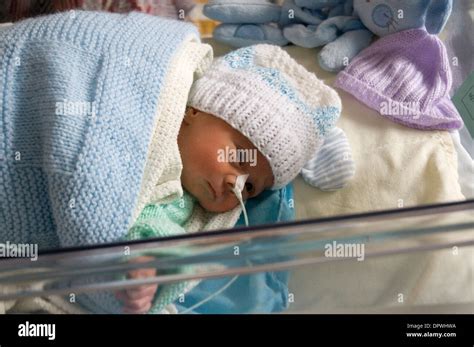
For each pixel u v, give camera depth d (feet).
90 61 2.81
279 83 3.31
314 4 4.04
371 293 2.53
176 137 3.01
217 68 3.37
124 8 3.87
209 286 2.38
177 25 3.25
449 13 3.75
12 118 2.68
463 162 3.65
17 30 2.84
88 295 2.19
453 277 2.54
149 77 2.88
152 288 2.20
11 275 2.09
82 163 2.58
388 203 3.47
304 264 2.25
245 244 2.16
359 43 3.93
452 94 3.80
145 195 2.86
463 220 2.22
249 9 4.04
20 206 2.69
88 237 2.60
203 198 3.23
